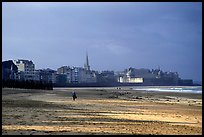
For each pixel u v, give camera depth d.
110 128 18.61
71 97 68.75
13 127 17.86
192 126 21.48
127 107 40.72
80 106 39.69
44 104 41.41
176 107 43.31
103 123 21.16
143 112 33.09
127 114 29.78
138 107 41.28
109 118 24.97
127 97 76.69
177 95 97.50
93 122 21.52
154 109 38.44
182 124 22.70
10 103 40.91
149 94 103.25
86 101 53.84
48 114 26.55
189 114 32.09
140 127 19.66
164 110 37.12
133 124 21.31
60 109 33.00
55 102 47.91
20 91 92.19
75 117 24.80
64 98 63.44
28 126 18.44
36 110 30.44
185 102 59.53
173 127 20.31
